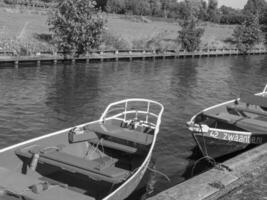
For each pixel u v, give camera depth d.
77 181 8.67
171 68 36.12
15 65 29.89
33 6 63.75
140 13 90.31
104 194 8.27
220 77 32.16
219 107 14.58
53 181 8.38
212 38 65.12
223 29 80.25
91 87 23.62
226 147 12.27
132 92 22.78
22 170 8.55
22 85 22.83
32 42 35.62
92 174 7.86
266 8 89.94
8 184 6.57
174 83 27.14
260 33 66.31
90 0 36.69
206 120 13.43
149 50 43.66
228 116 13.60
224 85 27.92
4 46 31.31
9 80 24.14
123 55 39.25
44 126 15.09
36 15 54.78
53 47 34.97
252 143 12.53
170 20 82.50
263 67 42.34
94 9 36.78
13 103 18.31
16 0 64.06
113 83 25.56
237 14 102.12
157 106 19.41
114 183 7.98
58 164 8.11
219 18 101.12
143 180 10.10
